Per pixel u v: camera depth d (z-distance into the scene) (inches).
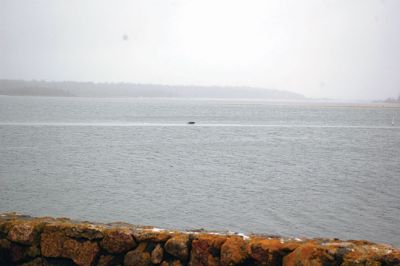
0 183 1087.0
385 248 177.9
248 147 2068.2
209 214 819.4
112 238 203.0
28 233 208.1
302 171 1395.2
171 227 734.5
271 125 3560.5
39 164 1427.2
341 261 175.5
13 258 208.8
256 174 1307.8
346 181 1222.3
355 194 1039.6
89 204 879.7
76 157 1612.9
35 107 5871.1
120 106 6988.2
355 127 3563.0
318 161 1657.2
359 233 733.3
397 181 1238.3
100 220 764.6
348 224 780.6
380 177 1304.1
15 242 209.0
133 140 2249.0
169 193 997.8
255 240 191.0
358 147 2186.3
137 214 810.8
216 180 1181.1
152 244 202.1
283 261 183.5
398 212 871.1
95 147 1927.9
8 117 3796.8
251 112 5831.7
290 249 184.1
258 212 842.8
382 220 809.5
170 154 1742.1
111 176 1215.6
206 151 1870.1
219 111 5925.2
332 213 850.1
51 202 893.8
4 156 1604.3
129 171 1309.1
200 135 2591.0
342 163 1617.9
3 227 211.9
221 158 1663.4
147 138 2358.5
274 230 733.3
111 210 836.0
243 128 3181.6
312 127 3462.1
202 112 5531.5
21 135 2372.0
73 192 991.0
